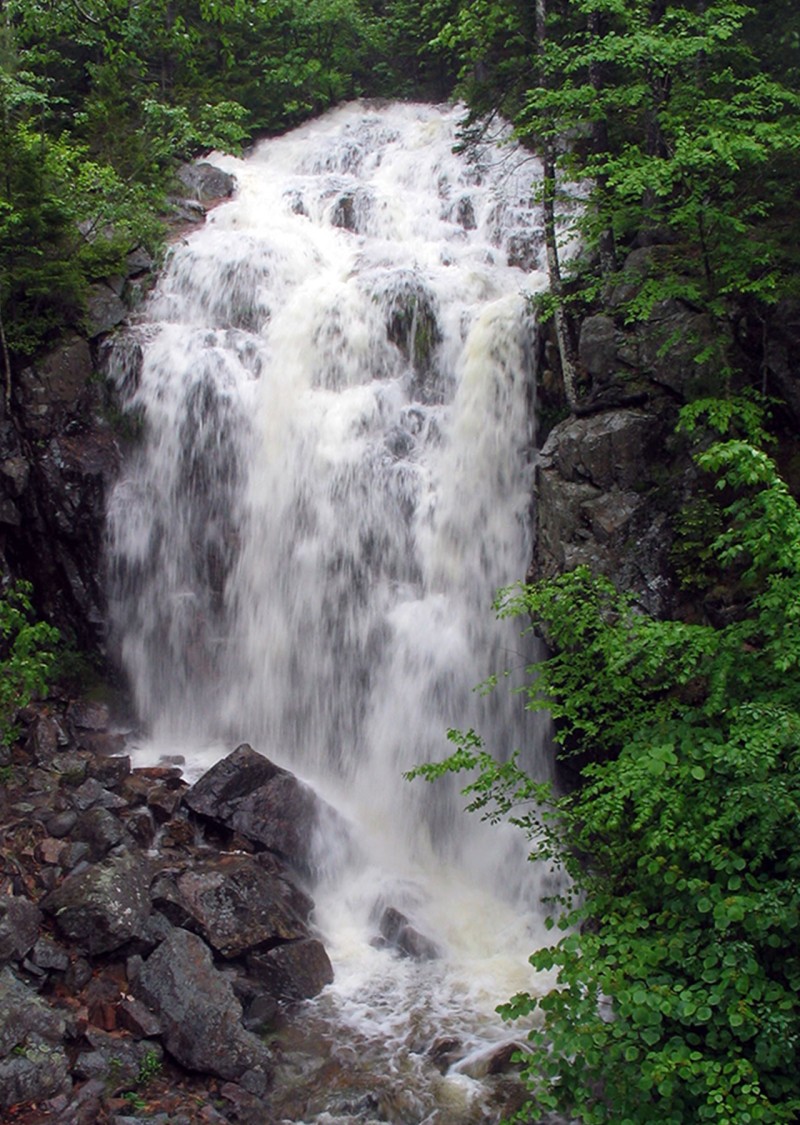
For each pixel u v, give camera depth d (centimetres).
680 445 990
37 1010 651
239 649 1188
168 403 1230
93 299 1284
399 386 1246
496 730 1074
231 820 895
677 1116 519
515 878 955
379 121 2073
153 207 1575
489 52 1582
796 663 625
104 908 725
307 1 2097
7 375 1146
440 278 1328
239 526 1222
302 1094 676
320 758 1132
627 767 604
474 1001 788
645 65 1007
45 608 1148
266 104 2103
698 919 575
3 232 1149
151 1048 670
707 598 937
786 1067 523
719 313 941
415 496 1175
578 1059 550
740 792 549
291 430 1235
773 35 1174
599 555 965
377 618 1148
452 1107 665
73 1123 598
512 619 1087
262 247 1443
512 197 1641
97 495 1163
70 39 1773
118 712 1129
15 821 832
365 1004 777
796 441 1005
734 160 907
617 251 1204
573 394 1091
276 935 798
